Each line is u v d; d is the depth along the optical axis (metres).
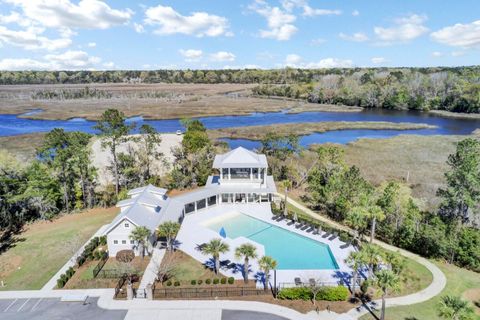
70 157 53.03
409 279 32.69
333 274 33.59
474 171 42.16
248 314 27.39
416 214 41.81
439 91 172.75
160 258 36.41
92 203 55.44
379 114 155.50
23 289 31.33
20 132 107.38
